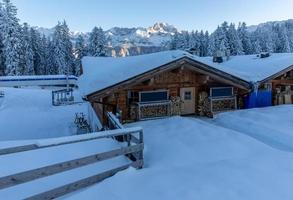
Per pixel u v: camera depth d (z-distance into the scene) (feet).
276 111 59.93
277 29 322.96
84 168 25.53
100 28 206.49
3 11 170.60
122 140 35.86
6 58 169.17
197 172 23.86
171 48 281.13
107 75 53.98
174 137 38.73
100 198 19.89
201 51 269.44
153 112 54.95
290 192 20.54
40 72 213.46
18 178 19.08
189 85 59.52
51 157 27.89
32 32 214.07
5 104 110.83
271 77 63.10
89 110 83.51
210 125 46.26
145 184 21.74
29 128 78.48
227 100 61.52
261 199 19.57
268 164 25.85
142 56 64.85
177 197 19.80
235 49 226.38
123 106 53.67
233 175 23.21
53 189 20.84
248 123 51.37
